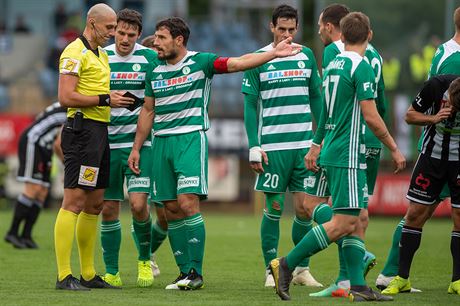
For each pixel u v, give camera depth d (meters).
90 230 29.14
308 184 29.86
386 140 25.84
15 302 25.41
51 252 42.03
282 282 26.02
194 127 29.22
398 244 29.67
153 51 31.73
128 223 62.78
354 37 26.36
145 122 30.11
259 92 32.38
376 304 25.47
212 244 47.22
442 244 48.75
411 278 33.38
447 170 28.28
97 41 28.62
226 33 88.38
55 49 88.19
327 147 26.28
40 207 44.50
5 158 76.69
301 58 32.22
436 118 27.53
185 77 29.14
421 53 74.38
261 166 31.70
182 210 29.22
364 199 26.02
